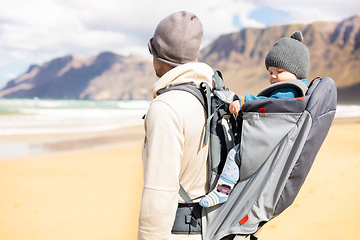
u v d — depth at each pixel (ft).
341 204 14.66
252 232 4.06
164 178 3.69
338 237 11.43
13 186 20.08
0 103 186.09
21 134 48.88
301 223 12.72
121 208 15.98
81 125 65.21
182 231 4.19
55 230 13.12
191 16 4.55
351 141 35.73
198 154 4.16
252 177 4.13
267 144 3.94
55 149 36.47
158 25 4.56
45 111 104.99
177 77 4.31
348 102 593.83
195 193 4.25
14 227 13.48
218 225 4.19
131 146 39.99
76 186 20.15
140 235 3.75
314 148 3.94
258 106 4.01
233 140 4.58
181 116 3.86
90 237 12.49
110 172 24.39
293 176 3.88
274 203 3.96
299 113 3.88
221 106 4.45
